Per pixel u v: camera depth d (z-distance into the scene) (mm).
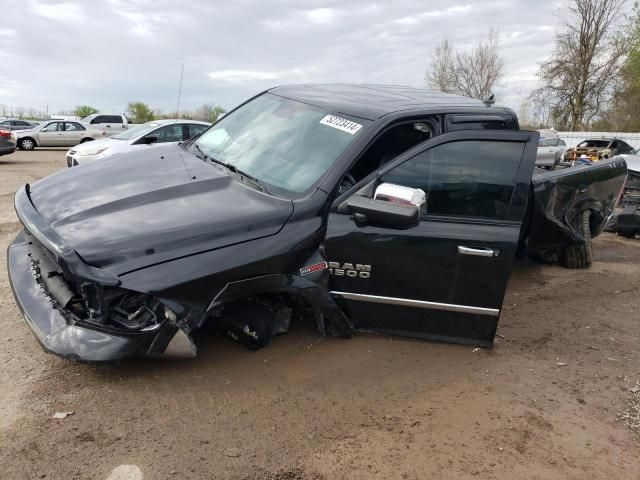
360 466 2615
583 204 5676
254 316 3428
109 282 2660
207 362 3336
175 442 2633
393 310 3602
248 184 3518
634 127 40688
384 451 2738
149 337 2783
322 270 3387
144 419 2768
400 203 3252
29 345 3367
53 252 2752
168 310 2803
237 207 3193
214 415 2861
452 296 3551
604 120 42750
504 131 3639
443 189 3551
